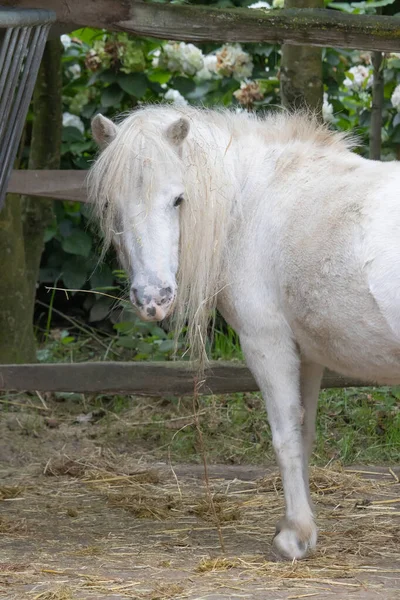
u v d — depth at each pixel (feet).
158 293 15.78
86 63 31.71
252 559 17.06
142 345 28.66
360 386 24.34
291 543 16.93
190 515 20.58
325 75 32.04
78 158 34.04
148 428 26.89
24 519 19.97
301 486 17.20
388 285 15.21
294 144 17.89
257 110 31.01
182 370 23.99
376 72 29.55
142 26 20.38
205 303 17.40
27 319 29.35
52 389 24.23
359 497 21.77
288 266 16.69
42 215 30.60
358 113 33.83
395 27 20.61
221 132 18.13
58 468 23.90
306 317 16.60
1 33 17.28
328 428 26.40
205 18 20.44
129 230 16.11
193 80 32.86
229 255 17.49
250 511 20.75
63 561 17.04
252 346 17.44
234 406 27.43
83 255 32.30
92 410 28.30
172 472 23.61
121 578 15.88
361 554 17.37
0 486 22.50
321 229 16.31
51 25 19.57
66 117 33.83
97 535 18.99
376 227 15.56
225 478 23.63
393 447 25.35
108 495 21.88
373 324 15.57
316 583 15.60
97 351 32.24
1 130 17.94
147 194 15.94
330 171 17.08
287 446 17.19
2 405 28.25
